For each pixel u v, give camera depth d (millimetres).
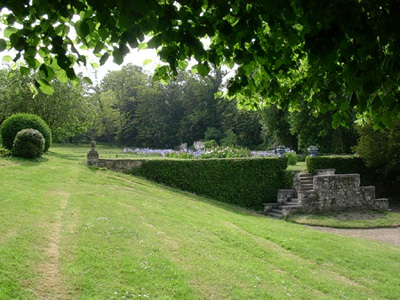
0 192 10578
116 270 6293
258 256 8641
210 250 8312
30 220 8281
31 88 4113
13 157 17875
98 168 18250
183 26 3750
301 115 31562
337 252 9875
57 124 27531
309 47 3672
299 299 6242
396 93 4223
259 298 6012
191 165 19844
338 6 3305
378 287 7449
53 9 3529
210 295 5961
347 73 4242
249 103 6582
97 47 3797
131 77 67750
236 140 50562
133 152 33500
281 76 5238
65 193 12156
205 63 4191
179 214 12008
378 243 12039
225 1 3625
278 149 27250
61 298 5262
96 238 7656
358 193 19234
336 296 6668
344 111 5012
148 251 7398
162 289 5859
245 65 4531
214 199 20000
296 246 10062
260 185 21141
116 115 58812
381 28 3580
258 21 3967
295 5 3916
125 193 14203
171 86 64375
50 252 6715
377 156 20453
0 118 26281
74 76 3650
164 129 62156
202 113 59219
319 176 18484
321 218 17062
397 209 19125
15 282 5414
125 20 3104
